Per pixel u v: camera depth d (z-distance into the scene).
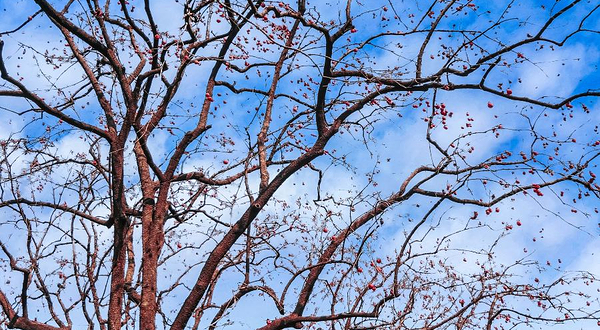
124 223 8.12
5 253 7.89
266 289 8.03
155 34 8.08
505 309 8.30
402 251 7.21
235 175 9.77
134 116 8.35
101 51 8.35
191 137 8.64
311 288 8.01
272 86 9.48
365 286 8.16
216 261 7.84
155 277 7.87
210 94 9.30
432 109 8.43
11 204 8.50
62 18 8.04
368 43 8.51
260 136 9.03
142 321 7.53
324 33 7.99
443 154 8.32
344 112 8.48
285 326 7.62
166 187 8.43
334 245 8.52
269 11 8.34
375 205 7.85
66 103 9.14
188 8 7.99
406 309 7.47
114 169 8.21
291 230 9.13
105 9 9.45
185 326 7.66
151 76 8.34
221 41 9.04
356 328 7.31
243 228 8.00
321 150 8.36
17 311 8.02
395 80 8.29
